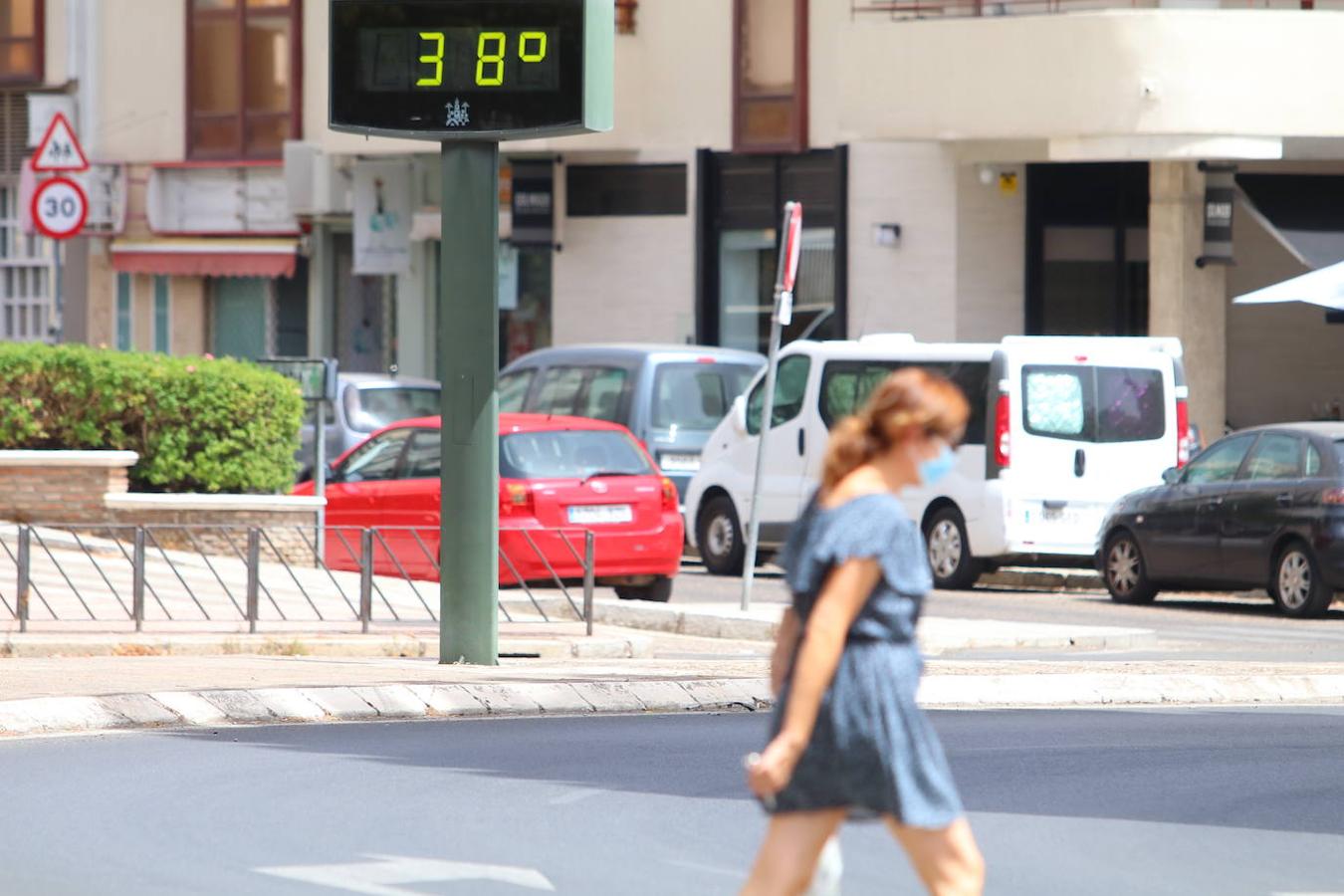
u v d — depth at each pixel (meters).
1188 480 44.88
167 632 34.16
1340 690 31.16
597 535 41.81
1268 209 61.94
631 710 28.58
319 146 76.94
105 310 83.25
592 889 17.55
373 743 25.20
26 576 33.69
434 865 18.38
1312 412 65.06
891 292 66.69
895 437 13.12
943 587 48.28
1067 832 20.22
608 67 30.11
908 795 13.00
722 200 70.56
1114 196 65.62
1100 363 48.12
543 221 72.69
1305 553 41.88
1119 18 57.81
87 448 46.19
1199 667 32.53
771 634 37.84
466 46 29.88
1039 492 47.41
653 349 53.38
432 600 39.28
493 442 31.59
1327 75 57.84
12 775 22.67
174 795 21.55
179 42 81.25
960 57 59.81
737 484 51.69
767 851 13.15
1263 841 19.91
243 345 81.69
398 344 77.88
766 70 69.25
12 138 84.94
